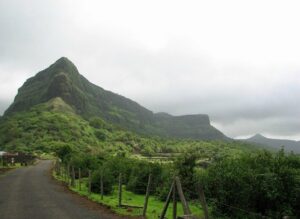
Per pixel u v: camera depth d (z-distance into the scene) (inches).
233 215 733.3
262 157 788.6
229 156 848.9
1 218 642.8
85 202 847.1
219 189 742.5
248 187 713.6
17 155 3356.3
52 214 678.5
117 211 706.8
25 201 864.9
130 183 1334.9
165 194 1059.3
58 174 1846.7
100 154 2279.8
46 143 6294.3
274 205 719.1
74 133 7598.4
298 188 706.2
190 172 990.4
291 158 768.9
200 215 759.1
